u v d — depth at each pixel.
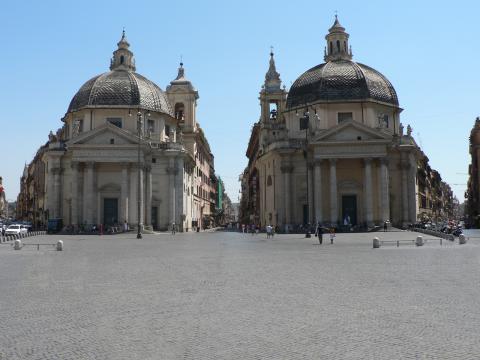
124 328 9.38
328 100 60.38
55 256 25.45
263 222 69.00
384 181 56.56
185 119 78.69
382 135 56.09
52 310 11.05
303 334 8.86
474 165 102.19
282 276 16.58
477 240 39.47
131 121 62.69
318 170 56.88
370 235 47.44
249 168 114.69
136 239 45.00
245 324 9.64
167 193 63.53
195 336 8.78
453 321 9.72
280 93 78.88
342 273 17.25
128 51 68.56
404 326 9.34
